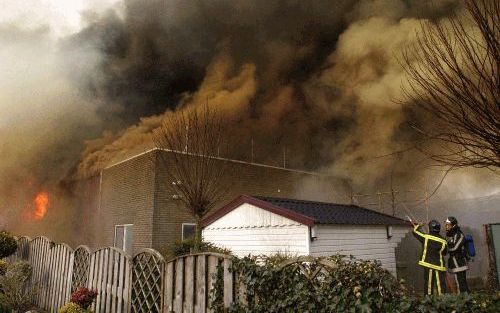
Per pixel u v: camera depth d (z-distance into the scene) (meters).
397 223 11.44
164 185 15.83
